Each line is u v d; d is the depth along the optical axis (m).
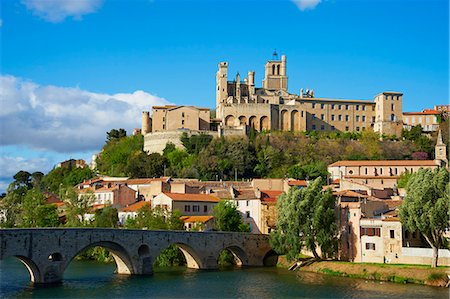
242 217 186.25
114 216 178.50
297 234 150.12
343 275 137.50
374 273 132.38
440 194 125.56
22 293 110.00
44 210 189.25
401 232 137.75
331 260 150.00
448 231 137.25
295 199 151.88
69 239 121.25
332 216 149.12
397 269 130.88
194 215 184.50
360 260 144.62
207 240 152.25
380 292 114.44
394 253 138.75
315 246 151.25
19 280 127.00
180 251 163.62
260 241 163.88
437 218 122.75
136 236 136.00
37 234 115.12
